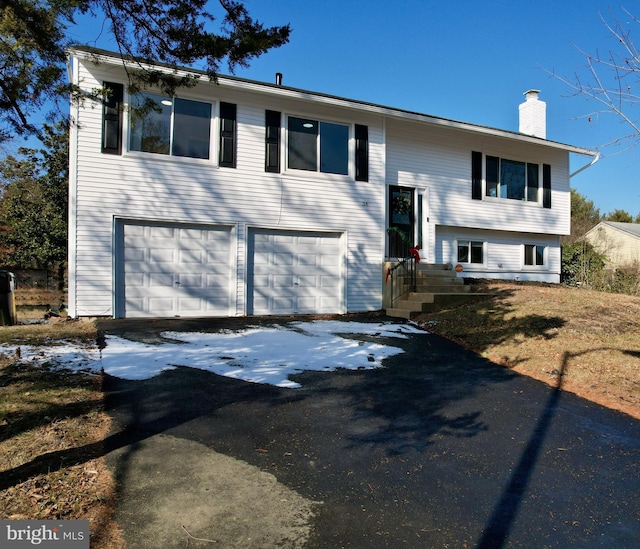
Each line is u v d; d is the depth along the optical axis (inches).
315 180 440.1
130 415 162.2
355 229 457.7
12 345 254.8
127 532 96.2
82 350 248.8
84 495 108.7
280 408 177.9
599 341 285.4
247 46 193.0
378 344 297.9
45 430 144.1
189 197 387.9
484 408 189.3
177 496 111.3
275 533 98.6
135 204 370.0
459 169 556.7
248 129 412.2
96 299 358.0
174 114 385.4
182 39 195.2
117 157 364.5
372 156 468.4
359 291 458.3
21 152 599.8
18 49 185.9
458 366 254.1
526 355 267.6
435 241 548.7
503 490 123.1
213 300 398.6
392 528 103.0
